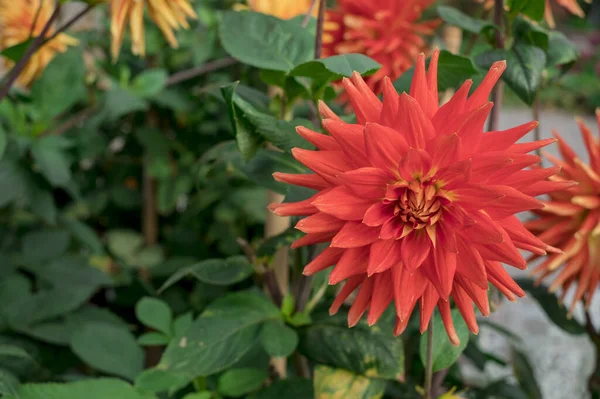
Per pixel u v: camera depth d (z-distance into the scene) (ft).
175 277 2.67
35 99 3.52
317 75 2.65
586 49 16.30
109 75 3.88
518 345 4.51
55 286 3.61
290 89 2.76
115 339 2.99
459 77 2.69
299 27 2.77
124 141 4.66
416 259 2.25
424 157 2.22
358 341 2.64
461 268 2.26
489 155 2.20
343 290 2.39
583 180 2.86
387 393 3.17
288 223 3.04
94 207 4.47
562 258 2.86
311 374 3.19
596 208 2.82
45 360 3.41
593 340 3.23
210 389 2.99
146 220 4.48
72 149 4.02
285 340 2.66
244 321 2.72
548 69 3.04
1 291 3.35
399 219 2.28
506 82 2.78
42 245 3.77
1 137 2.92
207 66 3.77
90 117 3.96
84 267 3.71
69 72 3.56
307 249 2.77
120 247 4.30
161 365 2.65
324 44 3.14
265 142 2.75
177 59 4.15
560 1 2.99
